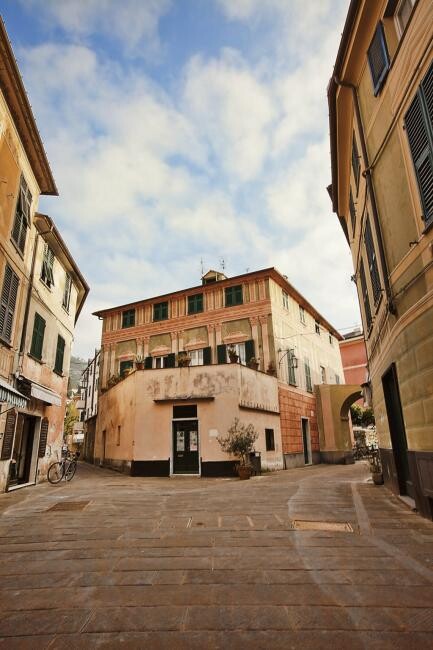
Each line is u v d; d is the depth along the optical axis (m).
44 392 13.33
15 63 9.54
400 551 4.91
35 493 11.00
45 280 14.33
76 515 7.62
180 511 7.90
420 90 6.10
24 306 12.49
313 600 3.53
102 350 26.66
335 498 9.16
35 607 3.48
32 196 12.97
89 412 35.19
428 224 5.98
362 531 5.95
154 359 24.47
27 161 12.23
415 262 6.55
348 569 4.31
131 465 17.19
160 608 3.42
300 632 2.98
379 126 7.79
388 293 7.62
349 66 8.64
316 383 26.91
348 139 10.26
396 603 3.43
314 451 24.33
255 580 4.03
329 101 9.45
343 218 13.98
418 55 6.18
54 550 5.23
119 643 2.87
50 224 13.41
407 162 6.70
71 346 17.98
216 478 15.64
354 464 24.17
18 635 2.99
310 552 4.95
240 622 3.15
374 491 10.13
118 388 21.36
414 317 6.63
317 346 28.48
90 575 4.26
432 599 3.50
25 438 13.48
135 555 4.95
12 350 11.65
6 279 11.05
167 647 2.80
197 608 3.41
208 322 23.34
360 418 33.91
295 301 25.80
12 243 11.30
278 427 20.47
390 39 7.22
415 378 6.70
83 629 3.08
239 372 17.45
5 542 5.67
